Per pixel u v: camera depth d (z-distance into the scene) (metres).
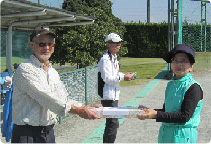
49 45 2.54
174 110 2.37
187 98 2.29
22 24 8.47
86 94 7.02
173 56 2.46
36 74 2.45
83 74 6.88
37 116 2.46
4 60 14.61
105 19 11.57
